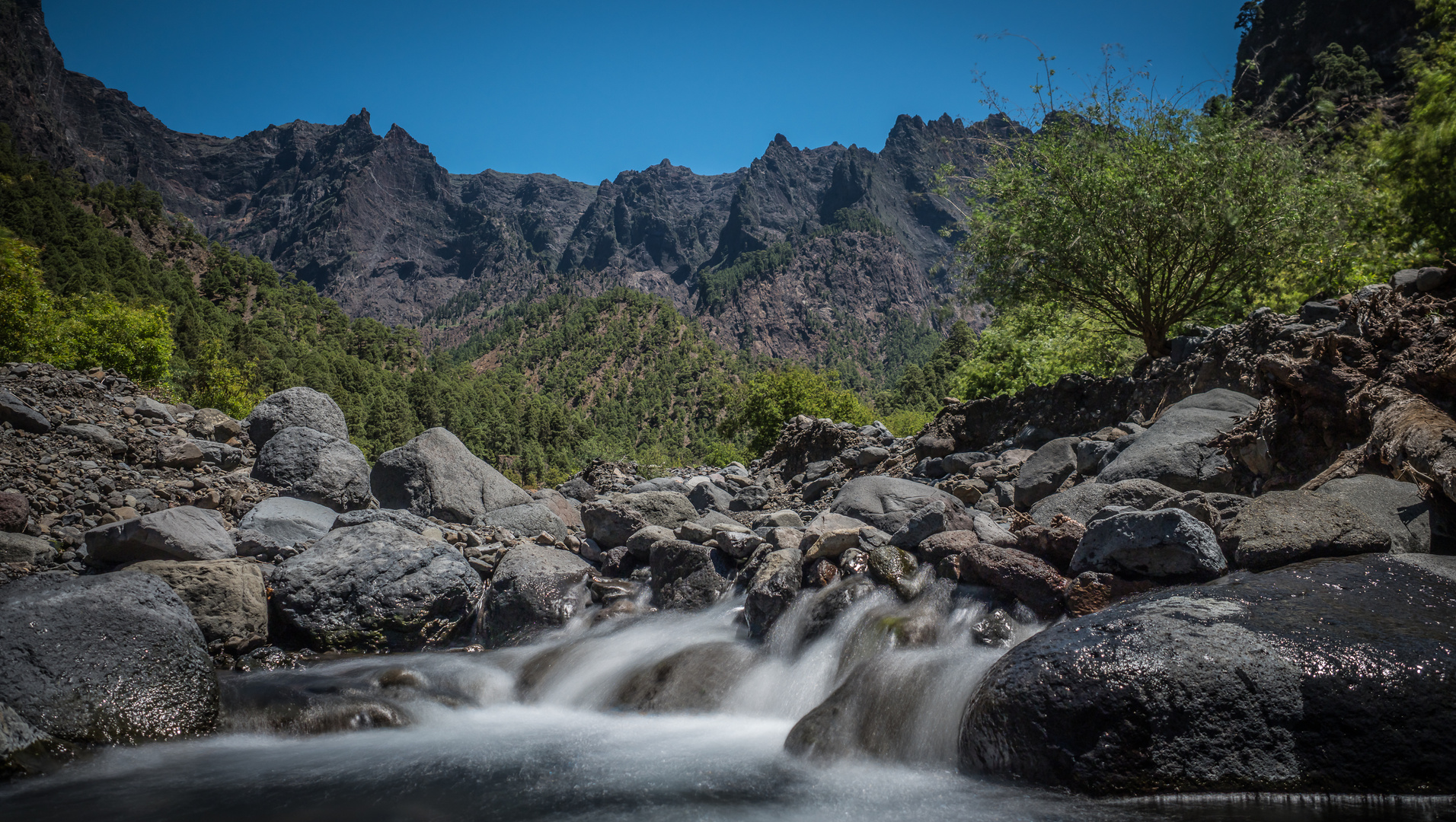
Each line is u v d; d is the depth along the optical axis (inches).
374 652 288.0
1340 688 131.0
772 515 346.6
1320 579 160.1
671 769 173.9
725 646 243.0
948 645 196.5
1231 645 139.4
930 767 163.9
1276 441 247.8
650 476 631.8
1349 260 434.6
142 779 174.6
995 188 428.8
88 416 418.6
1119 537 189.5
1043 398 422.6
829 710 186.9
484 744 200.4
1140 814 127.2
